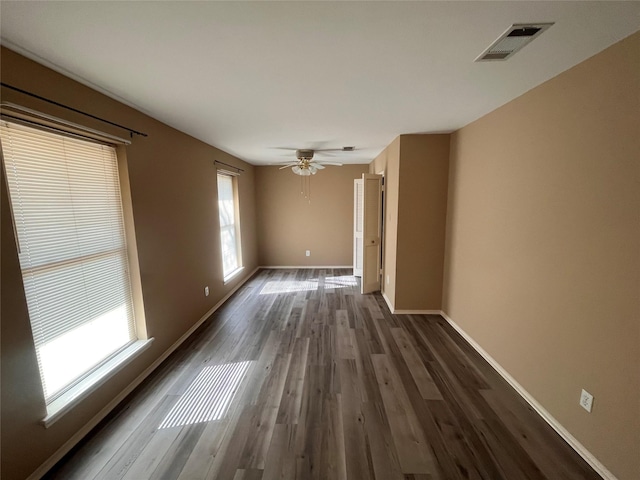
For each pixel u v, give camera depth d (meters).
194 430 1.86
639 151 1.32
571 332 1.72
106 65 1.60
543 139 1.92
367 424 1.90
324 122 2.82
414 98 2.18
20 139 1.53
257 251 6.34
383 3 1.12
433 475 1.54
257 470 1.58
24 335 1.47
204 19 1.21
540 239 1.96
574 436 1.71
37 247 1.62
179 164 3.04
